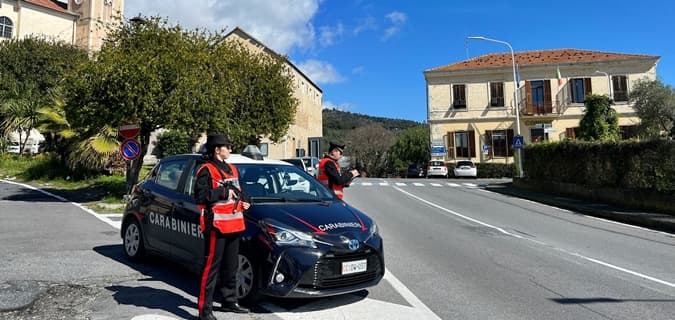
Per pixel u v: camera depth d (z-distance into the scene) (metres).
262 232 4.62
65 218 10.73
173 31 15.58
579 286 5.89
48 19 48.00
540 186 20.84
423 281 5.95
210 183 4.28
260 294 4.53
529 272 6.57
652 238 10.17
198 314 4.33
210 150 4.50
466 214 13.31
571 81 36.31
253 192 5.36
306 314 4.55
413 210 14.10
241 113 22.50
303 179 6.05
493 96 37.41
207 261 4.29
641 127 25.98
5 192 16.39
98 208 12.63
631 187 14.73
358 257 4.70
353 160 59.09
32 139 33.66
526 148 23.03
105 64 13.45
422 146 53.66
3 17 44.38
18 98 27.16
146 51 14.00
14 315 4.34
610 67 35.78
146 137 14.69
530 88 36.84
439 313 4.71
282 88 24.30
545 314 4.76
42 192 16.56
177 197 5.79
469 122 37.66
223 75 19.27
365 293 5.34
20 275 5.63
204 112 14.68
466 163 34.56
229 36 42.81
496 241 9.05
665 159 13.45
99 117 13.83
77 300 4.83
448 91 38.22
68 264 6.31
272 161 6.26
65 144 19.94
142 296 5.01
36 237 8.24
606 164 16.09
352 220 5.02
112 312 4.49
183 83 13.80
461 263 7.04
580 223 12.28
